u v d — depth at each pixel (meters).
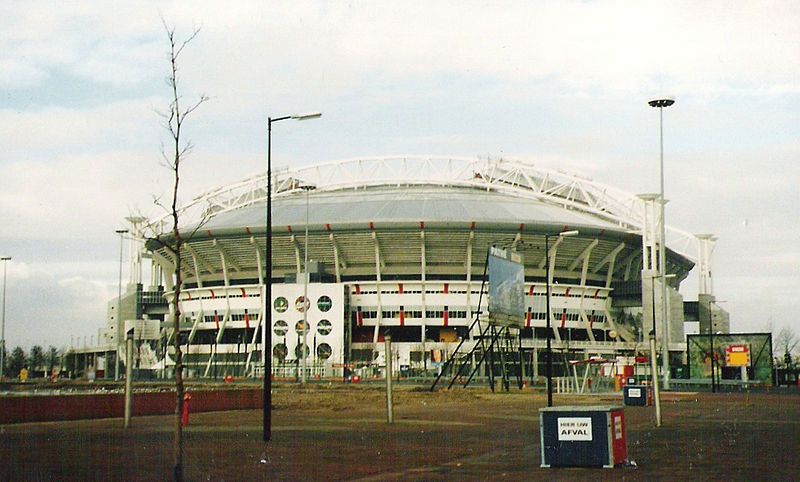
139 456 24.06
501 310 76.00
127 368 34.25
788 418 42.12
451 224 138.62
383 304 145.38
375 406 52.28
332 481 19.80
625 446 22.66
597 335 156.25
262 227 142.12
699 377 97.06
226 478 20.14
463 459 24.06
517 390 79.69
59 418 37.97
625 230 143.88
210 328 152.75
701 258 162.25
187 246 148.25
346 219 141.62
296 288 142.00
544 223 139.00
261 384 94.19
